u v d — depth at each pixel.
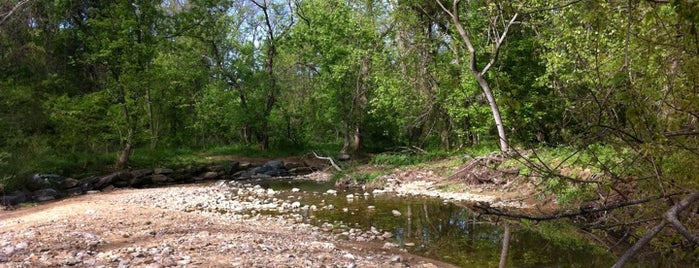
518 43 21.84
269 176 26.64
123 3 22.75
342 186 21.53
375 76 26.03
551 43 12.52
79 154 23.80
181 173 25.00
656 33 4.52
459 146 26.72
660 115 4.68
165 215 12.27
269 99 34.88
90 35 25.47
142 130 24.52
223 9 32.84
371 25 26.52
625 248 8.31
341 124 32.00
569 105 5.19
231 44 34.53
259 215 13.76
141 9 23.94
